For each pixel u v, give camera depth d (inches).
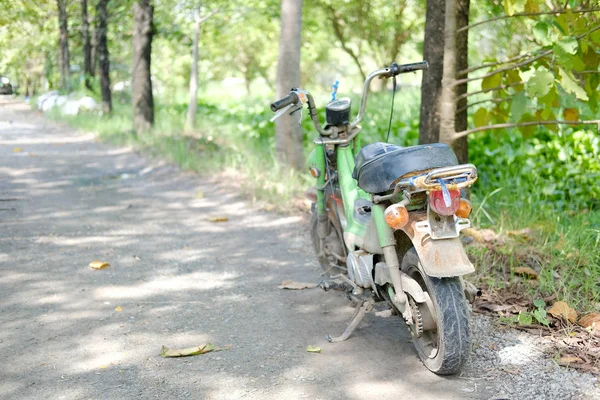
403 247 162.4
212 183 380.5
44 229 282.0
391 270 148.1
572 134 316.2
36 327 177.0
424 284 151.9
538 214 269.6
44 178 411.2
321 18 858.1
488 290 191.0
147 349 163.0
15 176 416.5
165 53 1338.6
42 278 217.6
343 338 165.8
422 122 256.4
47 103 1036.5
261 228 283.0
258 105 774.5
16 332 173.8
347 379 146.3
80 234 274.8
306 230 276.1
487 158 316.8
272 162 404.2
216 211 316.2
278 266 230.5
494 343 159.9
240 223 292.7
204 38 772.6
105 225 290.7
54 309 189.9
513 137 339.3
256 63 1366.9
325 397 138.5
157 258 241.4
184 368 152.6
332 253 193.9
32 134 696.4
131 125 700.0
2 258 239.0
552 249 215.8
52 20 1088.8
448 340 139.3
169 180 401.1
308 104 179.3
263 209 314.3
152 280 216.5
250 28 944.9
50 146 582.2
